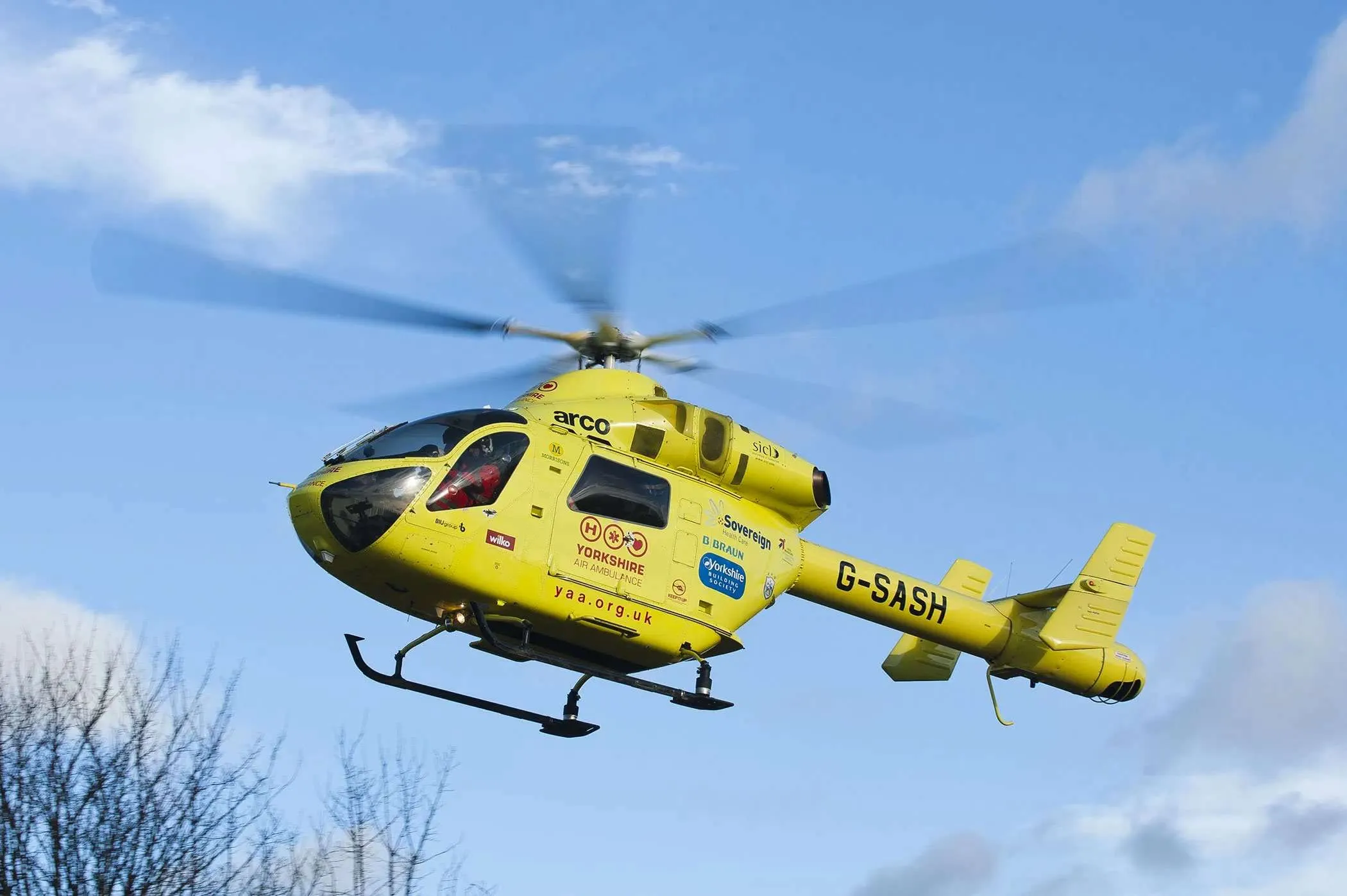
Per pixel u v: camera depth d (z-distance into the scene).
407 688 25.42
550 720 26.64
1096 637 34.22
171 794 24.84
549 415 26.59
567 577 25.45
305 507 24.52
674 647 26.77
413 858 24.52
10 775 24.50
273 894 24.17
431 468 24.73
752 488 28.55
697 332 27.84
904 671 36.75
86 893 23.70
